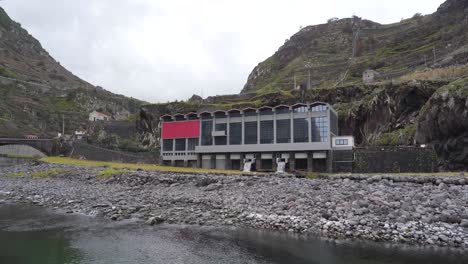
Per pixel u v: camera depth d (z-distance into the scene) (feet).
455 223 61.72
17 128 426.10
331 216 69.05
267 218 72.84
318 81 424.46
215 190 108.68
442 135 171.12
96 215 85.46
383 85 250.98
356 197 78.89
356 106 253.44
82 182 149.69
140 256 53.88
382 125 233.55
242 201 87.76
